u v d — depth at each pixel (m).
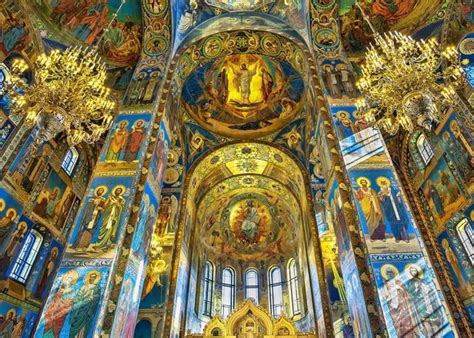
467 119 9.60
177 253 12.37
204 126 14.53
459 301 9.30
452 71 7.60
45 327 5.89
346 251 7.56
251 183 17.22
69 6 10.70
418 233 6.97
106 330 6.02
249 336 12.70
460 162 9.82
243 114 14.62
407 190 11.68
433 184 10.98
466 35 10.52
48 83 6.81
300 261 16.38
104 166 8.43
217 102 14.30
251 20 12.37
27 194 10.22
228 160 15.43
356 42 11.73
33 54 10.29
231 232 19.22
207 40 12.48
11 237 9.66
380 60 7.66
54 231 11.41
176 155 14.22
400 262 6.54
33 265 10.59
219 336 12.69
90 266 6.68
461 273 9.54
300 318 15.73
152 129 9.45
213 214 18.45
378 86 7.77
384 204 7.47
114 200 7.73
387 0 11.35
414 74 7.09
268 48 12.88
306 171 13.90
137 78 10.88
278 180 16.38
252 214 19.00
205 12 12.29
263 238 19.12
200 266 17.14
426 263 6.48
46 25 10.48
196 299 15.91
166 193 13.68
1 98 9.22
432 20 11.02
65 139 11.98
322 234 12.52
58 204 11.69
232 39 12.76
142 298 11.21
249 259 19.12
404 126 7.20
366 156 8.38
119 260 6.93
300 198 15.27
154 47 11.74
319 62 11.01
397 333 5.69
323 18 11.76
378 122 7.74
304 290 15.43
